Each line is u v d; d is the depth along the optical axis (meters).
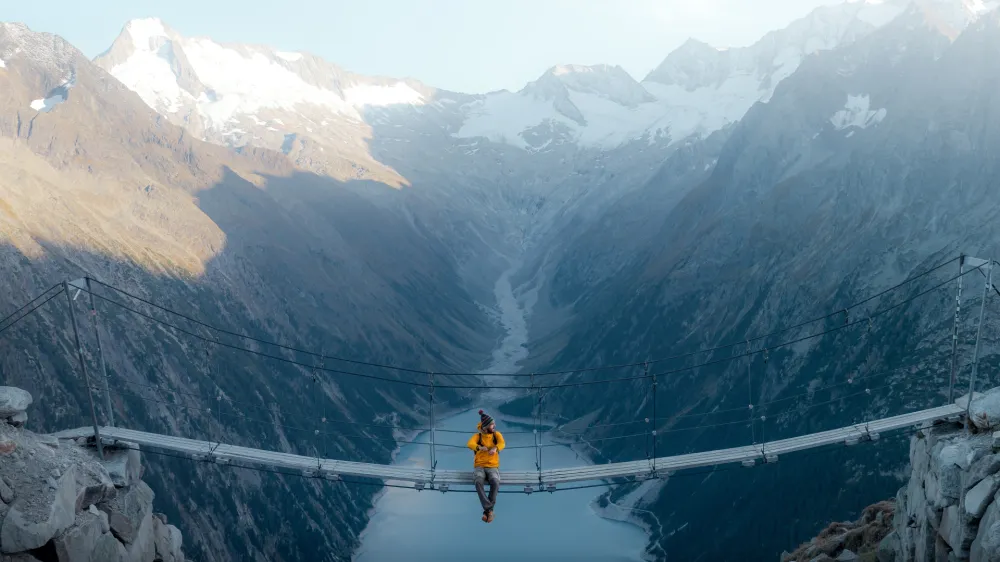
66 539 27.78
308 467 35.06
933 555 31.67
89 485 29.97
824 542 43.62
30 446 29.17
